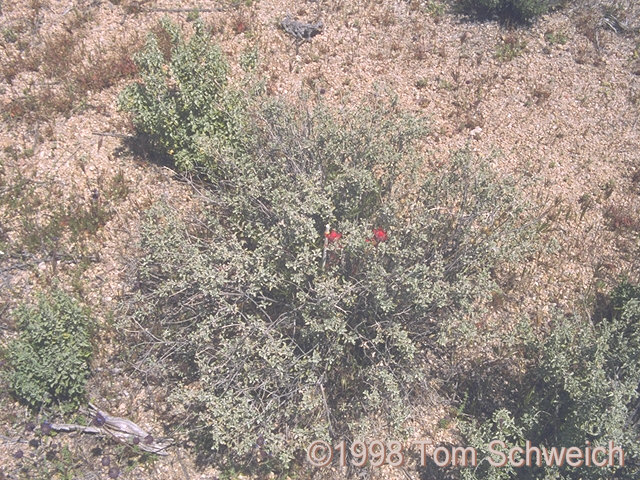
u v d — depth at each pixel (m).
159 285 5.75
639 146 7.91
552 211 7.15
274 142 6.23
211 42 8.36
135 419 5.52
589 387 4.94
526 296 6.46
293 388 5.30
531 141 7.86
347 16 9.34
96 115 7.83
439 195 6.08
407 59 8.76
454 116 8.07
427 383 5.73
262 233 5.60
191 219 6.30
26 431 5.38
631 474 5.04
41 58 8.46
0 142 7.37
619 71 8.77
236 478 5.26
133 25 9.06
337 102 8.10
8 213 6.73
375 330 5.59
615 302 6.25
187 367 5.78
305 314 5.34
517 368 5.93
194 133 6.87
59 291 5.62
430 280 5.44
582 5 9.62
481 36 9.13
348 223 5.45
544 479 4.94
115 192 6.96
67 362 5.38
